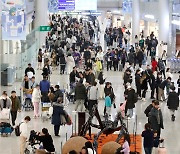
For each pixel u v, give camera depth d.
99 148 18.52
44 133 16.97
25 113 24.38
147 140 16.88
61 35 48.16
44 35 43.66
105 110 23.55
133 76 34.84
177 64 37.88
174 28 44.44
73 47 40.19
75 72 27.42
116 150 15.84
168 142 20.19
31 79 25.17
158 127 18.81
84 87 24.02
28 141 17.98
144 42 45.41
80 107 24.16
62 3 43.62
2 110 20.64
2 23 24.84
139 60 37.19
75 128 19.89
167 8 44.75
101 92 28.28
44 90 23.94
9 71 30.81
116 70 38.16
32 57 36.66
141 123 22.92
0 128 20.58
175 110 25.17
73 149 16.19
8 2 24.70
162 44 42.22
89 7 44.34
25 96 25.00
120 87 31.47
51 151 16.89
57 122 20.38
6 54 32.22
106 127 18.22
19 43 35.47
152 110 18.91
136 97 23.28
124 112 23.22
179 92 27.61
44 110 23.19
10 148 18.95
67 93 26.77
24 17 24.94
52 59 37.50
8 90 29.19
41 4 44.56
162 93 27.78
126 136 16.70
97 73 32.50
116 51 38.31
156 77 30.27
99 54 37.75
